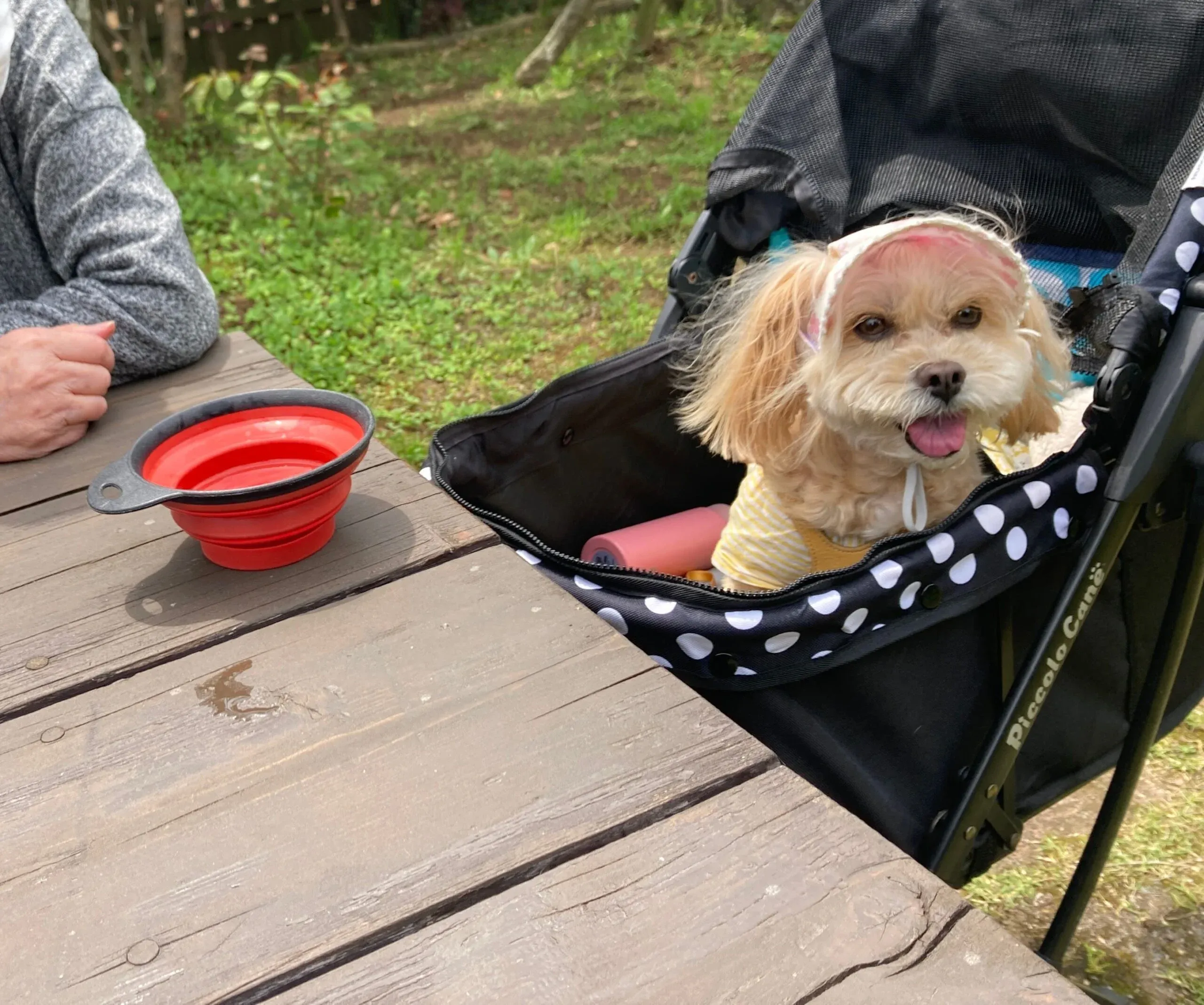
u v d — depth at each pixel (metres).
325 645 1.10
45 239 1.83
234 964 0.78
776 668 1.27
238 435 1.30
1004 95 1.82
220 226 5.35
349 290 4.55
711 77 7.70
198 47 9.15
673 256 4.86
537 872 0.84
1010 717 1.38
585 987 0.75
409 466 1.47
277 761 0.96
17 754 0.99
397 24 10.45
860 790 1.38
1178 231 1.46
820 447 1.75
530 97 7.85
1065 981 0.73
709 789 0.91
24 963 0.79
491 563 1.23
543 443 1.85
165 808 0.92
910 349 1.57
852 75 1.98
